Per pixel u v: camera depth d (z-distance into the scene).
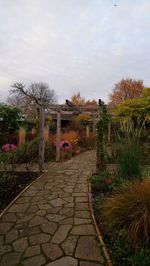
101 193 3.91
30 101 16.20
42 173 5.68
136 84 28.09
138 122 5.41
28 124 10.29
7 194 4.09
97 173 5.32
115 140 5.41
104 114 5.89
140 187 2.76
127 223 2.50
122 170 4.04
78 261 2.20
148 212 2.33
